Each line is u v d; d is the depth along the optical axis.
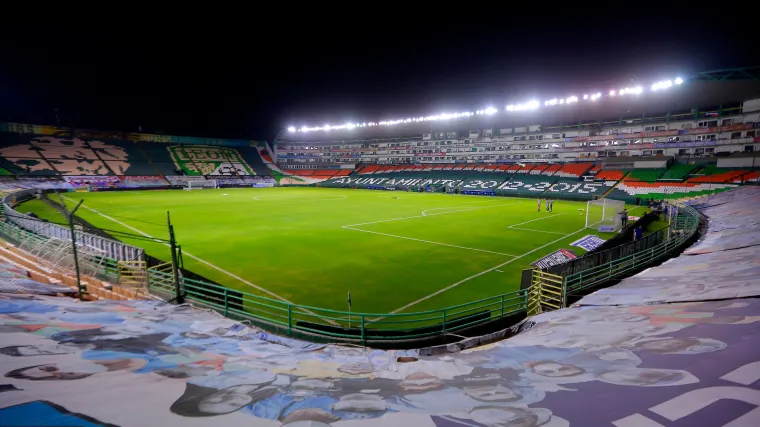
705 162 53.25
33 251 16.36
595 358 4.32
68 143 73.06
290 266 18.44
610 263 13.26
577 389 3.43
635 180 55.56
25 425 2.54
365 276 16.95
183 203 45.81
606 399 3.12
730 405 2.74
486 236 26.30
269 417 3.08
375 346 9.11
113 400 3.22
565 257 16.16
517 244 23.75
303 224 30.91
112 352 4.99
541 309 11.18
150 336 6.44
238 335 7.24
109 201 46.84
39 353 4.57
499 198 58.38
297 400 3.50
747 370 3.31
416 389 3.83
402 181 80.31
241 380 4.17
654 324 5.49
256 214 36.72
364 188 80.81
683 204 35.69
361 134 98.50
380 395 3.63
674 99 53.59
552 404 3.13
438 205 46.69
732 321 4.97
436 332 9.98
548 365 4.29
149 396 3.43
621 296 8.17
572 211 40.81
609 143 64.75
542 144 72.50
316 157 103.12
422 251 21.73
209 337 6.84
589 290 12.12
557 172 66.62
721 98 50.41
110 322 7.15
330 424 2.92
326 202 49.59
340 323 12.09
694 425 2.53
